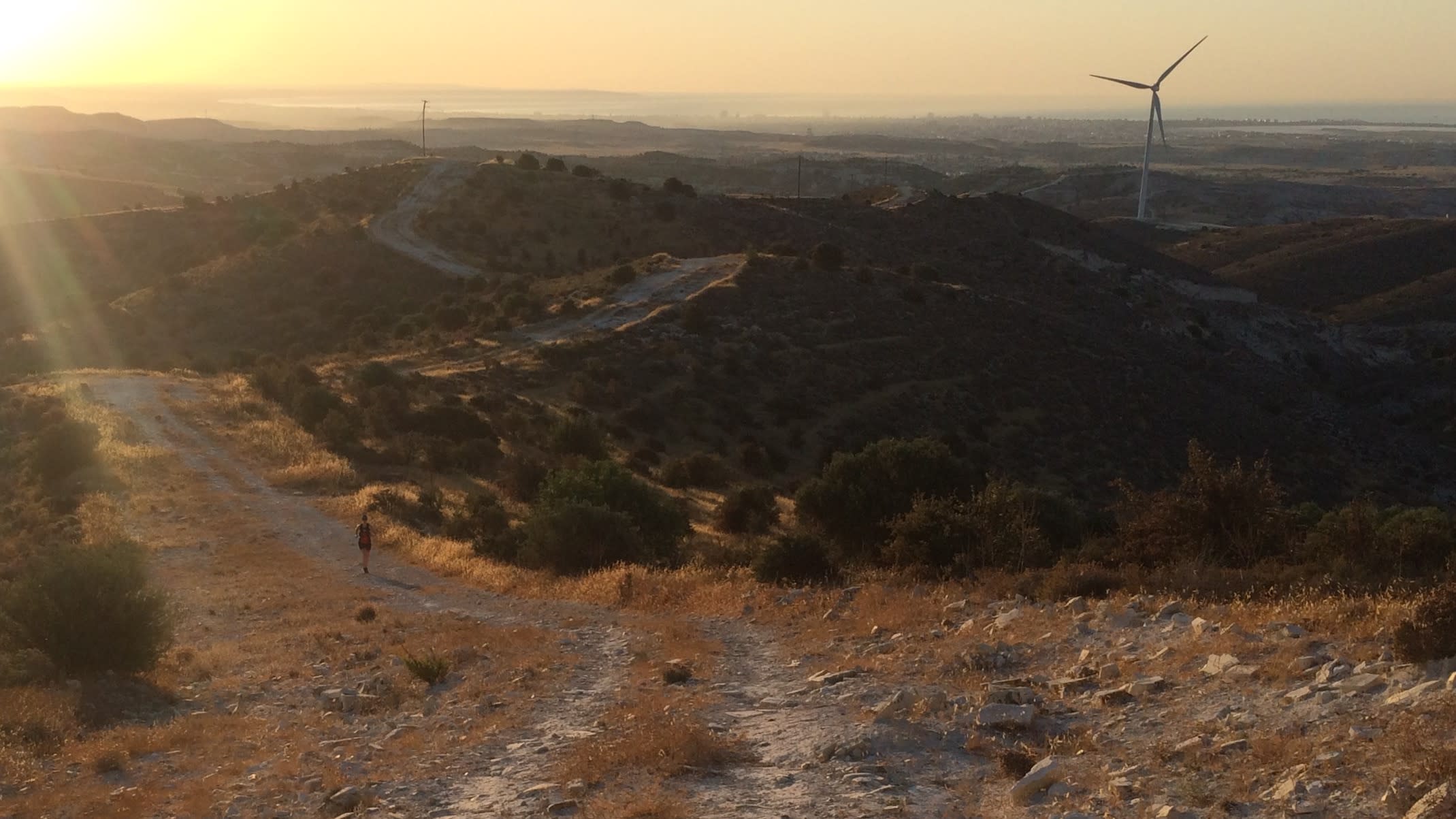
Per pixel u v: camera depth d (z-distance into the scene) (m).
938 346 75.50
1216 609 13.11
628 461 53.00
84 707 14.06
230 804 9.79
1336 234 163.00
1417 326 123.62
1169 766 8.40
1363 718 8.41
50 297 103.12
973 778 8.86
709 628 18.69
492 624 21.22
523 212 116.88
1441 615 9.28
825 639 16.09
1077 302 103.25
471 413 54.75
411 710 13.97
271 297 97.62
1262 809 7.30
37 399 54.41
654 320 73.62
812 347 72.50
